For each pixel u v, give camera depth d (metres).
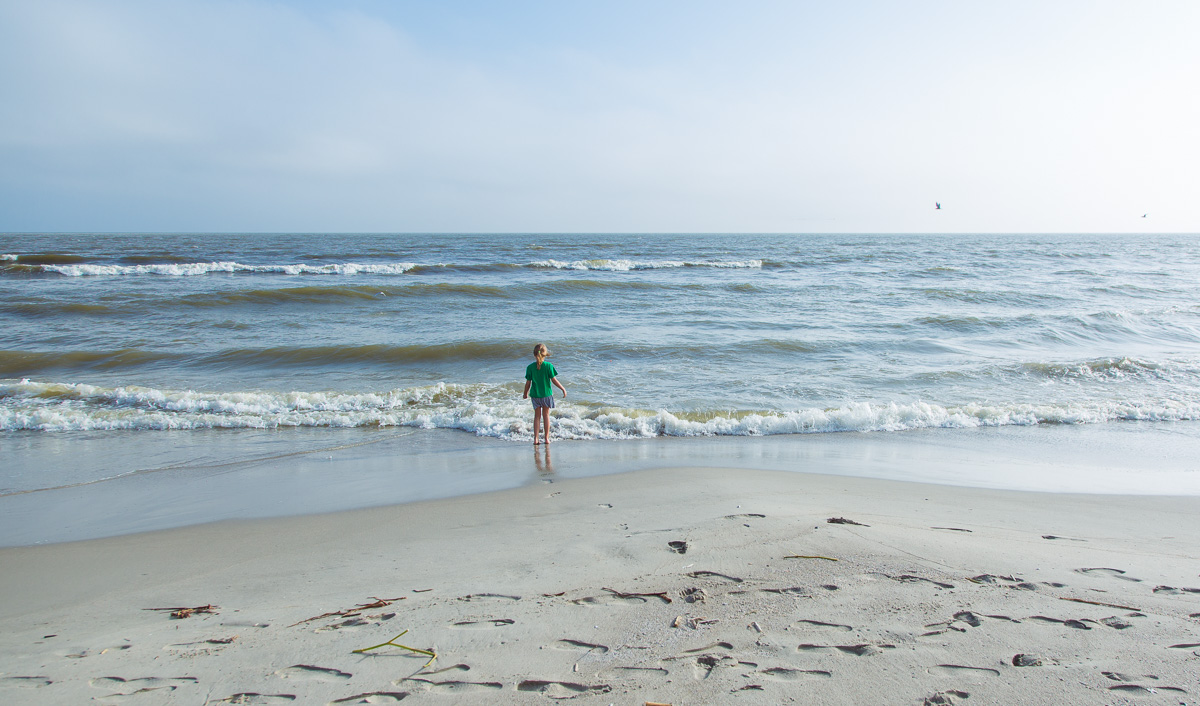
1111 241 120.31
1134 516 5.12
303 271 31.81
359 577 3.86
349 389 11.21
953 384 11.51
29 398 10.09
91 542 4.77
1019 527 4.70
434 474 6.80
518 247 63.94
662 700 2.34
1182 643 2.72
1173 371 12.05
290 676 2.63
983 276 33.19
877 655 2.63
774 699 2.33
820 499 5.46
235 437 8.56
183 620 3.31
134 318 18.28
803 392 10.95
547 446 8.12
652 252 56.19
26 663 2.84
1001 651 2.66
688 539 4.25
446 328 17.16
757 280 30.62
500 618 3.10
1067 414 9.41
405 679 2.56
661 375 12.12
